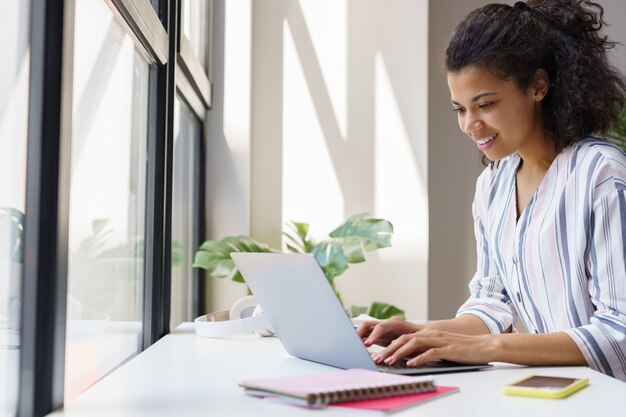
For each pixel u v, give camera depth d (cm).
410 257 337
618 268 116
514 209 138
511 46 125
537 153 133
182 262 284
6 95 95
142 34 162
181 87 252
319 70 341
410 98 340
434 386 91
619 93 134
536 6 133
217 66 331
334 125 340
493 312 144
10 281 94
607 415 81
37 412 94
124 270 168
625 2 374
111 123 154
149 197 183
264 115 340
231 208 329
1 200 94
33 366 94
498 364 116
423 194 338
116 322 159
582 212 121
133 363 119
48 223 95
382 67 341
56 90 96
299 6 343
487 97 125
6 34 95
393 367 107
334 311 103
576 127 128
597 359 112
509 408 84
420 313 337
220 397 91
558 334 114
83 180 133
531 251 129
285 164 340
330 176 339
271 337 153
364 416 80
